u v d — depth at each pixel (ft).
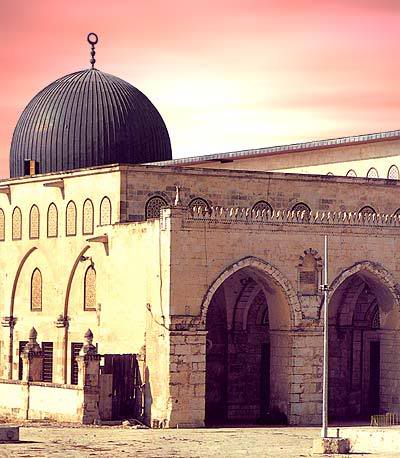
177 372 305.73
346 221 322.96
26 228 366.43
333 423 324.19
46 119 375.04
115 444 275.59
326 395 270.87
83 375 307.17
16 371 368.68
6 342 370.94
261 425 317.01
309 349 318.65
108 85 377.50
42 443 274.77
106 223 338.95
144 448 270.87
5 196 372.99
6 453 261.03
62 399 312.91
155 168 336.49
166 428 303.27
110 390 310.65
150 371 311.88
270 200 343.46
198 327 307.58
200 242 308.60
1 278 373.81
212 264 309.63
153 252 313.94
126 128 373.61
